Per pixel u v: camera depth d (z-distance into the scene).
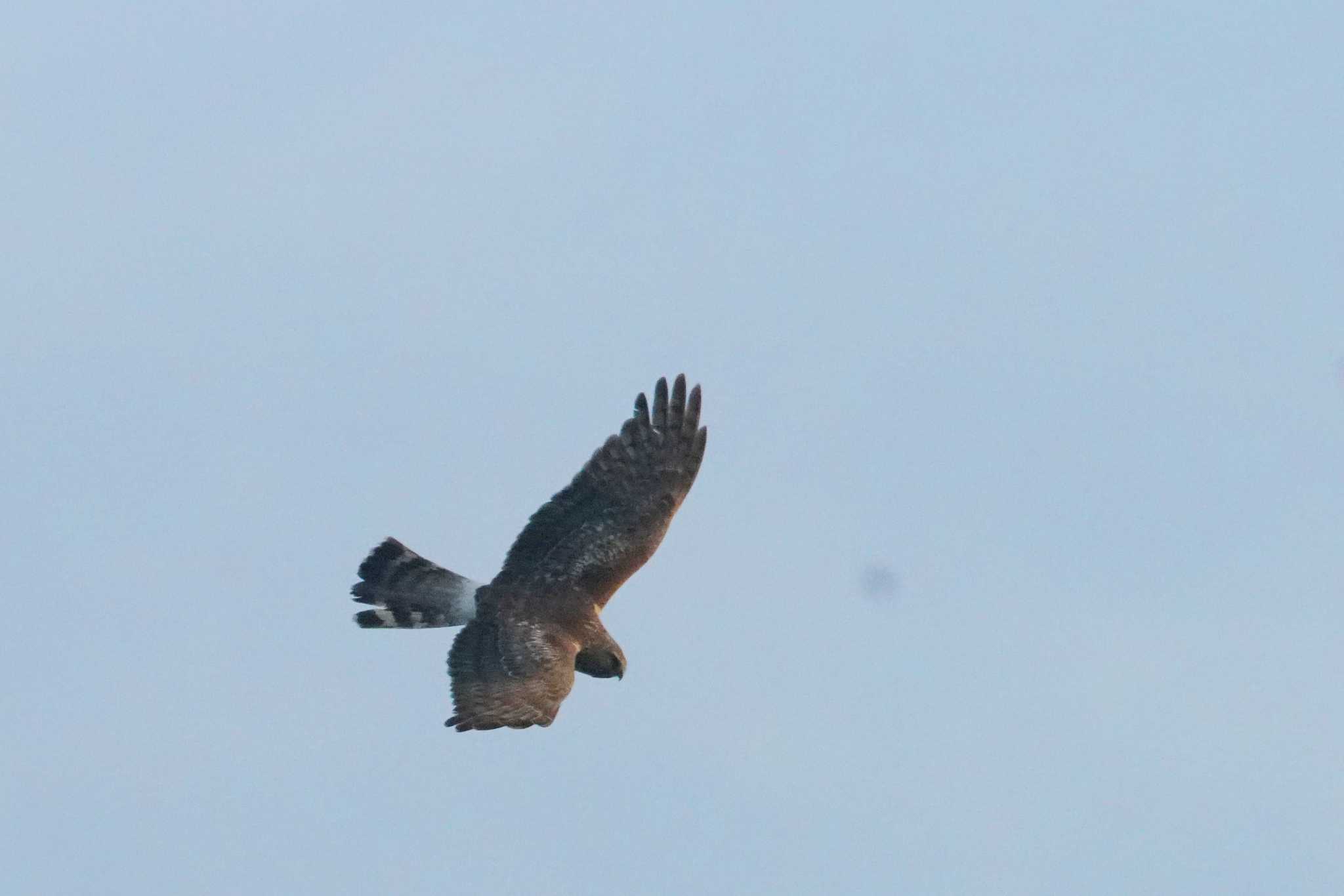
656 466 33.66
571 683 32.53
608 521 33.53
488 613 33.12
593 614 33.19
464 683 32.72
